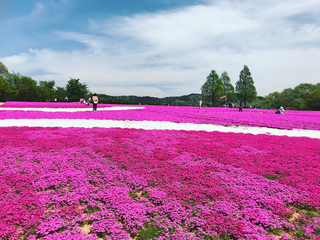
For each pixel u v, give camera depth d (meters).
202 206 5.39
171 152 9.79
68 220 4.84
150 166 8.02
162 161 8.54
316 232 4.67
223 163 8.62
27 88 100.81
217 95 95.12
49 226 4.45
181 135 13.89
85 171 7.32
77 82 99.94
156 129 16.17
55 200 5.51
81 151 9.46
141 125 18.28
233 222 4.75
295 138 13.75
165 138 12.75
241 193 6.04
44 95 108.06
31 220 4.56
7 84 92.50
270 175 7.54
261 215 5.03
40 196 5.62
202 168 7.91
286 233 4.69
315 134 16.25
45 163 7.76
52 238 4.15
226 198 5.80
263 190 6.28
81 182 6.40
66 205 5.39
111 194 5.77
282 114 32.72
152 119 22.47
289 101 110.88
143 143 11.23
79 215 4.96
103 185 6.49
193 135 13.93
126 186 6.38
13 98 85.94
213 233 4.44
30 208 5.04
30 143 10.38
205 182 6.73
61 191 5.96
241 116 27.50
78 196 5.60
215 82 97.56
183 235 4.34
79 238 4.13
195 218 4.87
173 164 8.35
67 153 8.98
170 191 6.16
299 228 4.78
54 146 9.95
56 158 8.32
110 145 10.69
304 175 7.34
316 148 11.05
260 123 21.61
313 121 23.52
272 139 13.23
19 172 7.01
